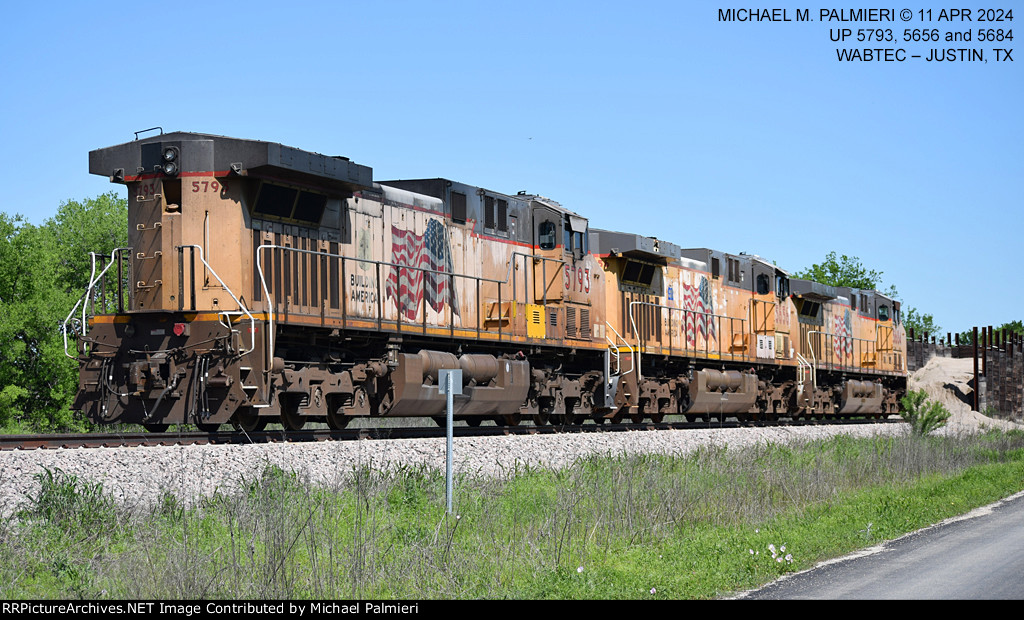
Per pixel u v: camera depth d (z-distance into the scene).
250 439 15.82
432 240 21.73
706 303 33.06
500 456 18.73
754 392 34.12
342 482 14.92
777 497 18.27
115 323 17.36
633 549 13.28
